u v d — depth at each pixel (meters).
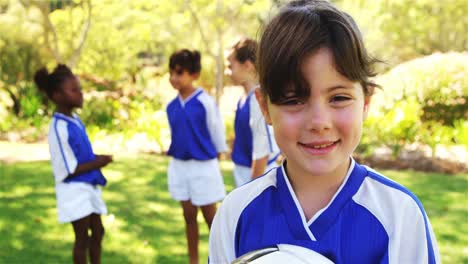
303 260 1.14
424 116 9.08
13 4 12.88
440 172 7.31
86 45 13.07
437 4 12.84
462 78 8.96
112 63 13.38
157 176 6.97
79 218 3.59
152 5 10.47
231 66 3.63
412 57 13.47
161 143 8.97
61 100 3.66
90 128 9.73
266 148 3.46
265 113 1.25
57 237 4.69
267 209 1.28
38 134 10.39
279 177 1.29
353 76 1.10
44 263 4.09
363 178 1.24
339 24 1.10
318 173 1.14
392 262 1.16
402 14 12.73
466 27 13.65
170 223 5.06
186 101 3.99
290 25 1.11
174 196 4.07
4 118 10.73
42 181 6.69
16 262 4.10
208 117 3.98
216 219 1.39
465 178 6.84
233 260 1.23
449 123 9.05
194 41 12.48
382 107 8.91
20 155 8.53
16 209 5.49
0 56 12.30
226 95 12.23
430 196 5.91
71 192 3.59
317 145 1.13
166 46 13.41
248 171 3.71
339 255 1.18
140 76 13.08
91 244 3.84
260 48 1.18
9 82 12.20
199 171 3.96
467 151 8.10
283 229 1.24
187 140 3.96
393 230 1.17
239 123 3.67
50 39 12.88
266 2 9.18
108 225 4.95
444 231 4.73
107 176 6.95
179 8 10.27
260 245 1.26
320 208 1.23
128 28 12.96
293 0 1.19
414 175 7.02
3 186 6.43
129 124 10.38
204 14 10.22
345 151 1.15
